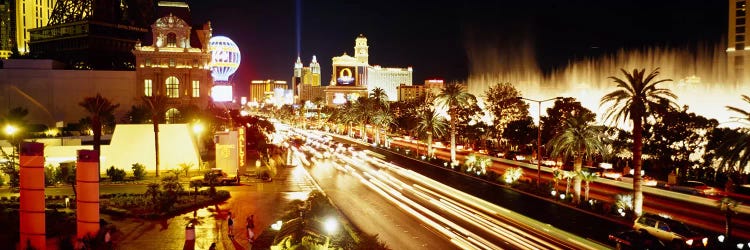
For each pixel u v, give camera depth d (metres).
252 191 57.00
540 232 37.72
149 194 49.44
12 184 55.41
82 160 34.25
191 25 134.25
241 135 72.62
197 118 99.69
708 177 65.00
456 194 55.50
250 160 89.25
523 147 100.62
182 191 52.31
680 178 62.66
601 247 33.38
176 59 121.44
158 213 43.22
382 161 89.19
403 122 145.50
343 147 113.25
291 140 136.50
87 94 118.31
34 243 33.12
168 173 70.50
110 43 141.75
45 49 145.38
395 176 70.25
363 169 78.06
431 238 35.59
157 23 122.50
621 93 45.06
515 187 59.22
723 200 35.97
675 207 48.72
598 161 80.69
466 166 73.81
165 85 120.69
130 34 147.25
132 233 37.66
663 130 66.75
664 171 69.62
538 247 33.09
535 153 86.25
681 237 32.81
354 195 54.25
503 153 96.19
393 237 35.81
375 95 140.00
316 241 25.91
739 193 55.34
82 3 145.12
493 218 42.81
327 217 31.34
